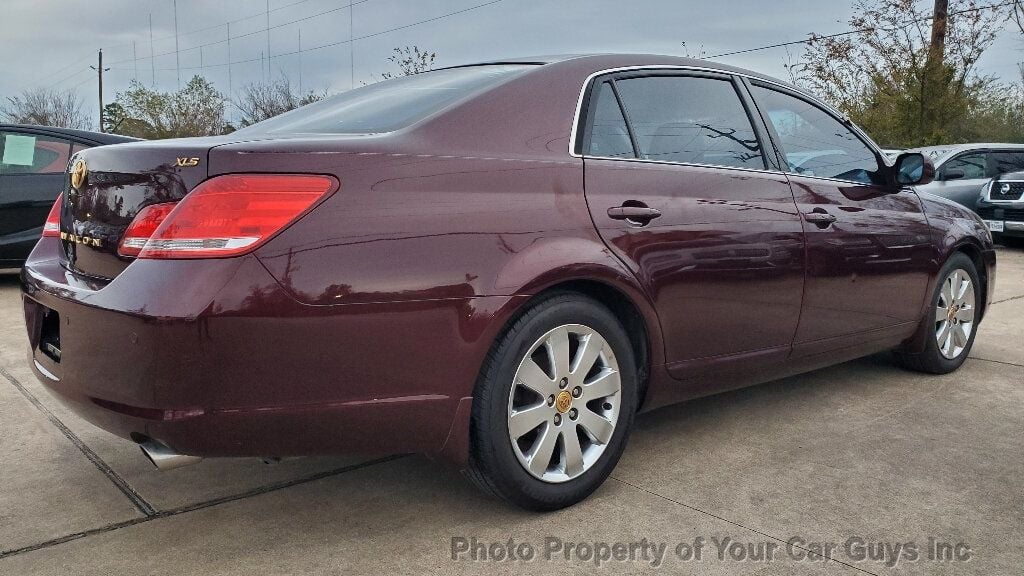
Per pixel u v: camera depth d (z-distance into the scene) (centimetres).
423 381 221
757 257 302
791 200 322
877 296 366
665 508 259
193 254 199
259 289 198
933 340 410
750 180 309
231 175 203
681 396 294
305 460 302
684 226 279
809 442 321
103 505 262
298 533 243
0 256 657
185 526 248
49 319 245
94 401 212
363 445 221
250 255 199
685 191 284
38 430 333
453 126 242
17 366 434
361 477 286
